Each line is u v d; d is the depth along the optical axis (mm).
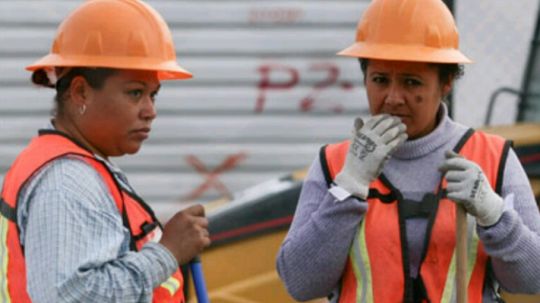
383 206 7859
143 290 6859
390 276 7750
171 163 17625
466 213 7613
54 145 7070
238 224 11688
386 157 7664
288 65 17578
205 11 17484
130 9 7352
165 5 17422
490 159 7949
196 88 17562
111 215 6961
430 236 7750
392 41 7828
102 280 6734
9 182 7141
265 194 11812
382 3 7988
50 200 6828
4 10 17391
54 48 7379
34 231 6812
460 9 17328
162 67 7250
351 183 7684
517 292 7875
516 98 17156
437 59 7707
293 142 17625
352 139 7758
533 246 7660
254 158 17688
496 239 7586
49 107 17547
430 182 7891
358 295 7840
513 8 17281
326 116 17625
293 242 7926
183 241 7141
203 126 17609
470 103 17344
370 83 7887
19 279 6930
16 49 17453
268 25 17516
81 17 7293
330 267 7844
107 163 7152
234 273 11680
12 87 17500
